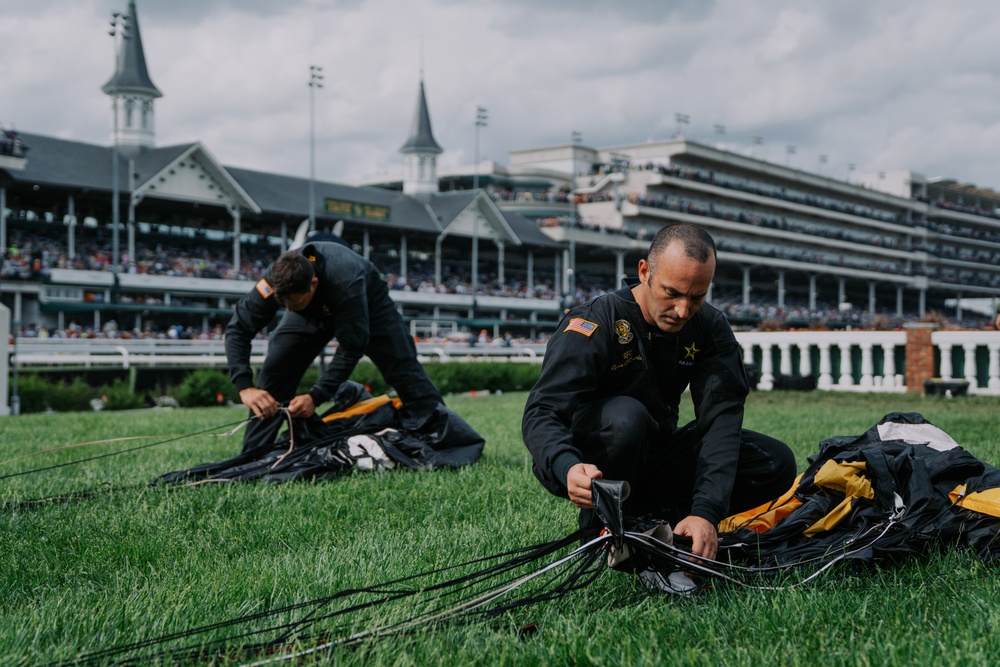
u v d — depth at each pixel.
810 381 16.92
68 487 5.63
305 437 6.18
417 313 55.34
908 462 3.41
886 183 105.06
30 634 2.67
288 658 2.42
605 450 3.14
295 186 54.44
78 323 41.94
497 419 11.53
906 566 3.18
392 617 2.72
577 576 2.95
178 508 4.78
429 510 4.73
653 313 3.00
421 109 72.06
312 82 50.28
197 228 52.19
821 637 2.49
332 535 4.11
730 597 2.88
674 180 72.31
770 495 3.63
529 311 60.38
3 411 17.78
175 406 21.59
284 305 5.79
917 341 15.85
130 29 54.50
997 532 3.23
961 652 2.32
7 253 39.78
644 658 2.34
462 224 59.03
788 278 86.50
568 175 82.06
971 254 109.06
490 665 2.39
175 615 2.82
